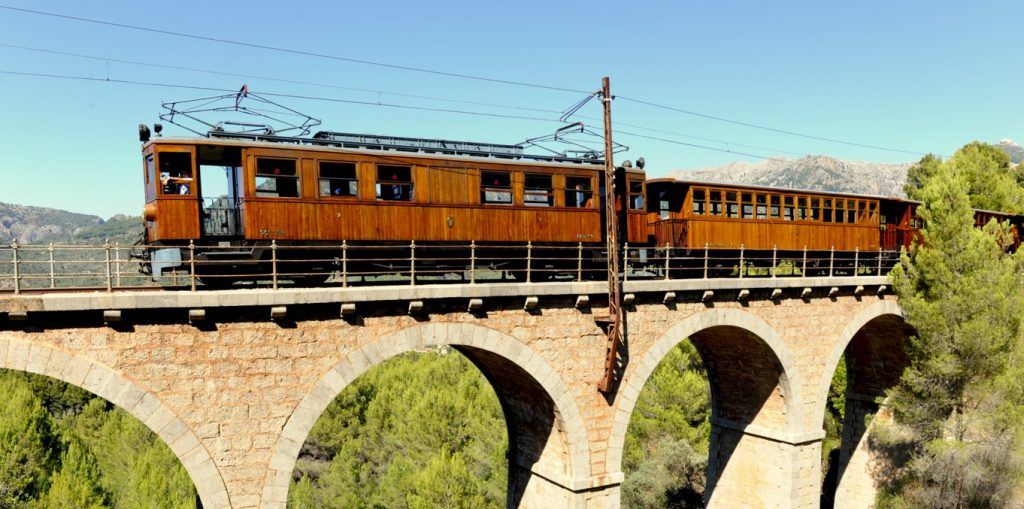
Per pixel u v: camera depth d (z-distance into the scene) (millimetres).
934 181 25172
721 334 23828
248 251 16281
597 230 21453
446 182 18625
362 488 39875
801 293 23703
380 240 17672
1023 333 23641
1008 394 22859
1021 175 49062
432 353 65875
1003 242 26719
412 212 18109
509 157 20203
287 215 16438
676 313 20562
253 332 14047
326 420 45656
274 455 14297
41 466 33875
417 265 19406
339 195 17172
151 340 13109
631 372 19641
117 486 40406
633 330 19641
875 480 30656
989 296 22734
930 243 24578
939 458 24312
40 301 11891
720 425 27203
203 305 13219
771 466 24703
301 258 17375
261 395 14156
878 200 31016
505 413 22312
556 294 17875
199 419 13570
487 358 19234
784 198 27328
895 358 29812
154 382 13156
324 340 14836
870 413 31281
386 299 15211
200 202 15891
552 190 20500
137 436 43750
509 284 17016
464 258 17797
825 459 39000
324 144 17641
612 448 19281
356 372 15227
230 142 15844
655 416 37906
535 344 17812
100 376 12703
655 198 26375
